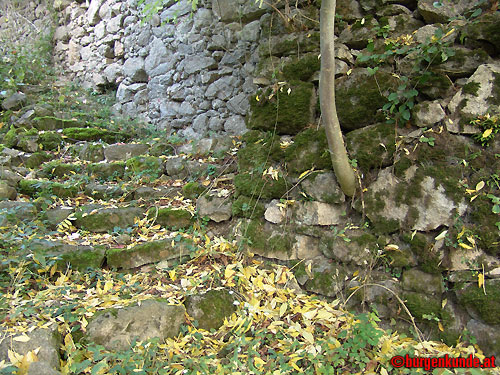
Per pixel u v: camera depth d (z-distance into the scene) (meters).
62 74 5.58
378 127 2.34
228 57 3.69
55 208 2.80
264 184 2.63
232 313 2.21
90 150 3.58
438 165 2.17
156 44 4.35
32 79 4.88
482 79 2.12
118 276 2.40
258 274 2.46
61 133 3.78
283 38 2.76
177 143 3.74
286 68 2.69
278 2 2.80
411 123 2.27
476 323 1.99
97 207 2.86
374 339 1.89
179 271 2.47
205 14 3.82
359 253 2.28
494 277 2.01
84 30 5.33
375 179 2.31
